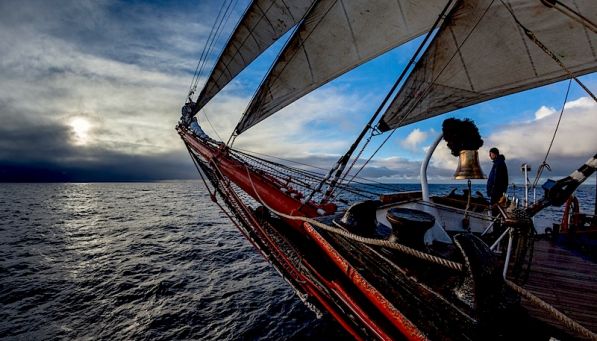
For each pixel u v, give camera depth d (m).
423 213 2.77
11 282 18.14
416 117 5.27
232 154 6.90
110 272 20.11
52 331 12.23
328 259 4.50
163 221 45.41
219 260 22.70
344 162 5.29
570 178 3.02
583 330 1.66
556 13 4.00
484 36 4.62
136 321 12.91
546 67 4.25
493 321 1.87
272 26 8.73
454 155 4.83
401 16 5.98
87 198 104.06
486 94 4.79
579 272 3.98
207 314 13.36
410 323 2.05
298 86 6.49
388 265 2.57
